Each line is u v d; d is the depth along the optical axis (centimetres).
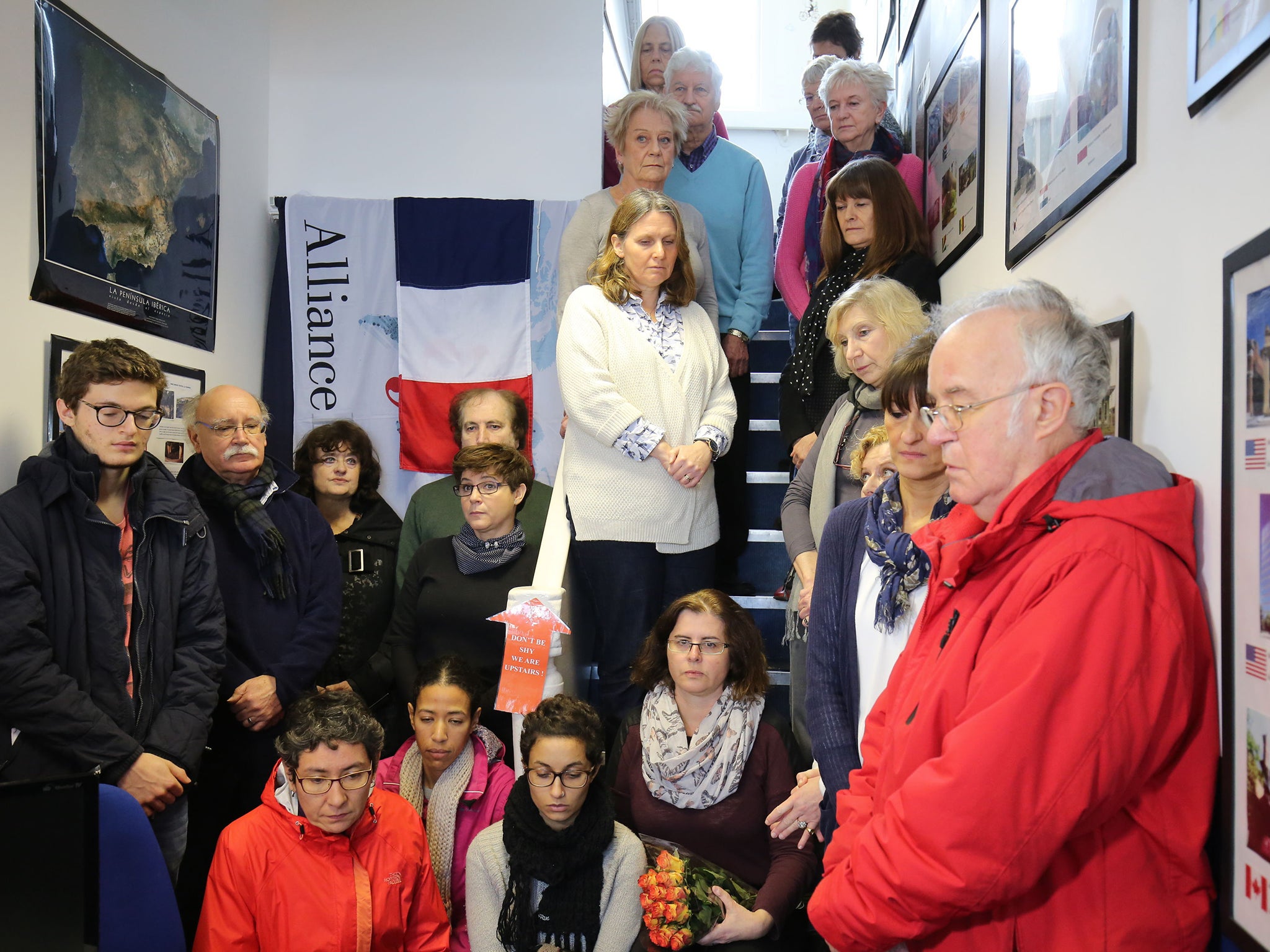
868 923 109
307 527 257
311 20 378
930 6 320
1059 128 177
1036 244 188
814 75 393
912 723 116
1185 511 110
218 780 239
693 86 341
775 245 418
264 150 370
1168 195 130
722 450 246
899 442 154
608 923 187
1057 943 106
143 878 162
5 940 116
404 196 377
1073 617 103
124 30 273
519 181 379
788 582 240
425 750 214
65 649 195
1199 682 110
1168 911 107
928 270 258
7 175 224
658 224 241
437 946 194
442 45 379
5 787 117
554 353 361
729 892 189
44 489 197
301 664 245
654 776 202
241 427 247
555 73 379
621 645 243
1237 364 106
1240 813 104
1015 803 100
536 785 185
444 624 252
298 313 362
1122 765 100
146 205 281
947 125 283
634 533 238
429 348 360
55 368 239
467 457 252
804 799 190
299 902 182
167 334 294
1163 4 133
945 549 122
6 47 224
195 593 218
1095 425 116
